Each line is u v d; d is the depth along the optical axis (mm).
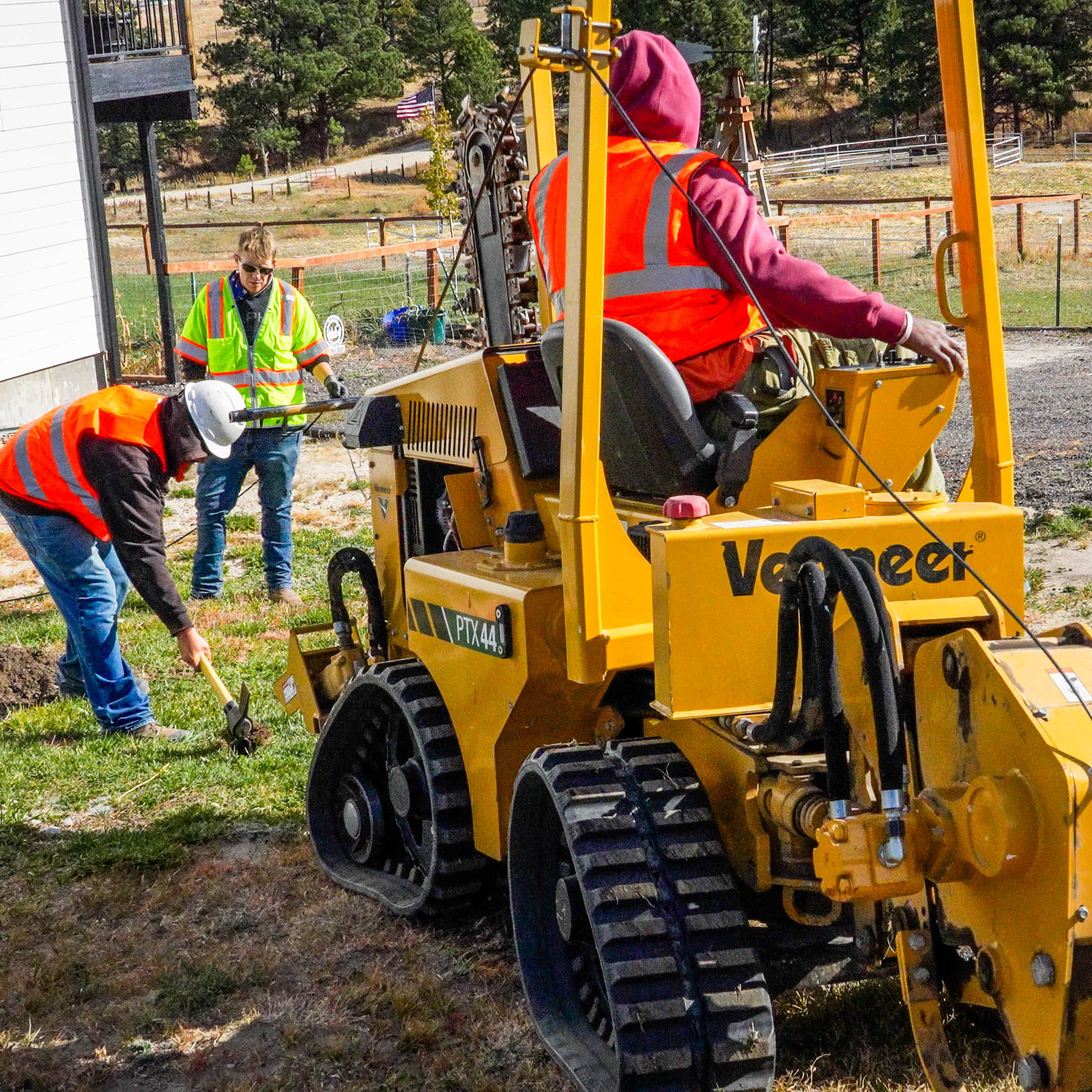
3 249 15125
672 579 3076
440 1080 3695
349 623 5598
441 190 24672
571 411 3248
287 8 94812
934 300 20703
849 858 2637
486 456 4309
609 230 3715
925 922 2867
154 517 6082
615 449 3787
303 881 5066
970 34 3486
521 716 3809
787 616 2840
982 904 2641
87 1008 4242
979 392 3617
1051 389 13953
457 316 19000
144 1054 3939
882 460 3625
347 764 5141
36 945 4691
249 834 5547
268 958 4445
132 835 5547
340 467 13172
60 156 15820
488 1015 3998
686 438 3547
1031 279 23438
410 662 4566
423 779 4504
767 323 3076
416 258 30734
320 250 39156
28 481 6277
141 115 17969
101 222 16469
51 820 5805
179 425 5961
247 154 90125
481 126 5285
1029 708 2486
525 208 5176
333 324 18203
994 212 32844
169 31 21344
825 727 2756
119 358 16969
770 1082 3145
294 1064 3850
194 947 4582
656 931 3162
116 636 6719
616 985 3115
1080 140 59781
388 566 5340
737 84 5285
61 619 8898
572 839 3291
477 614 3891
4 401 15352
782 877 3246
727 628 3117
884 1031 3643
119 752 6492
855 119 71938
